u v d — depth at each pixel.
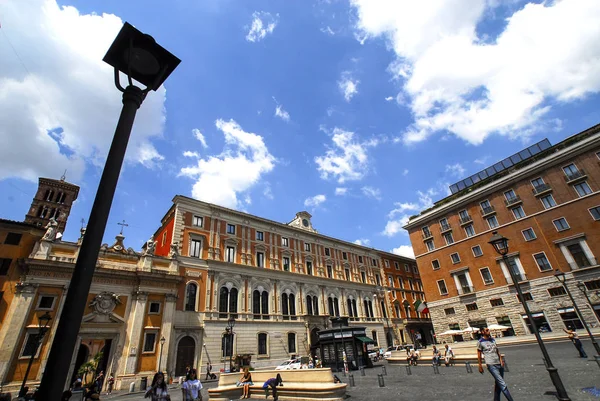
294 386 14.33
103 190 3.16
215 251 39.97
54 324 26.30
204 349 33.38
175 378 30.25
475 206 48.44
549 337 33.72
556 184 40.69
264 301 42.00
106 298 29.50
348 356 28.92
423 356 27.09
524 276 41.19
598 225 36.69
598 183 37.47
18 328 24.58
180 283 34.59
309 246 53.41
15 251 27.41
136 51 3.99
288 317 43.25
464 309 46.50
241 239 43.84
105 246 32.03
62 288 27.67
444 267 50.50
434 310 50.31
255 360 36.91
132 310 30.50
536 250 40.88
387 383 16.94
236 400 16.08
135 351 28.70
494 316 42.94
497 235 11.75
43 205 56.47
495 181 46.03
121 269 30.95
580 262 37.25
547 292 38.84
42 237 29.08
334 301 51.47
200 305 35.44
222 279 38.84
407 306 63.94
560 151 40.44
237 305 38.81
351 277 57.38
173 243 36.69
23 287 25.91
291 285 46.03
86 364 24.80
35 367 24.38
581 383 11.20
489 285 44.38
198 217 41.00
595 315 34.66
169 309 32.31
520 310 40.66
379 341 53.75
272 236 48.25
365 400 12.51
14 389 22.98
